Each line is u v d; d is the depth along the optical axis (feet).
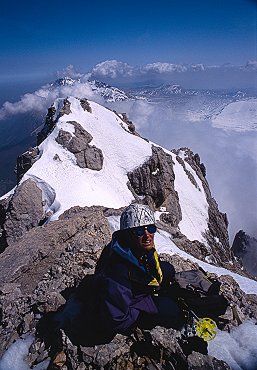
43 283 8.56
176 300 6.76
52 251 10.03
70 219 11.74
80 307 7.06
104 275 6.11
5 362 6.58
